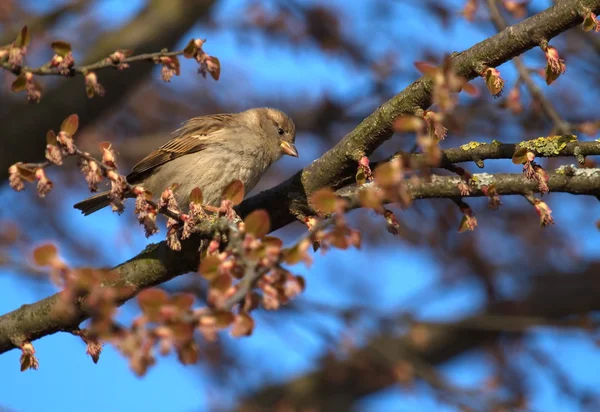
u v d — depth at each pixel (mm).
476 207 15492
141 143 16219
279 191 7281
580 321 12039
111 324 4039
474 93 4816
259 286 4371
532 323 12094
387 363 12586
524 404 11977
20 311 6887
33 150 12719
